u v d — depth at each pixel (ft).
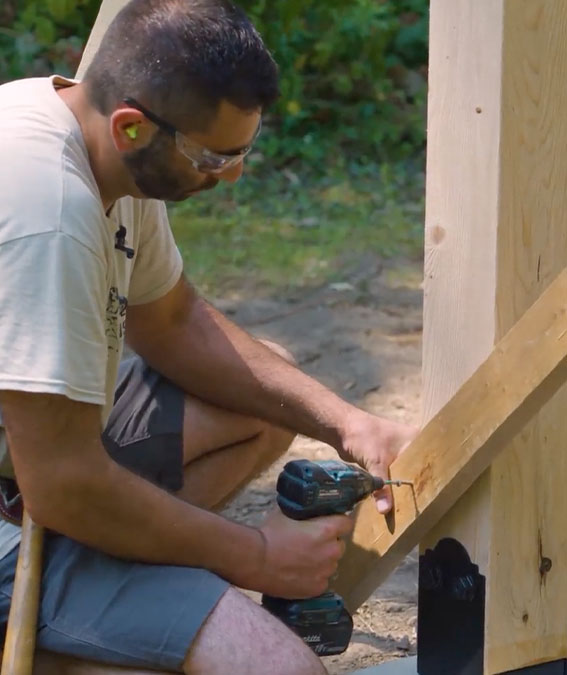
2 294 10.22
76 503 10.73
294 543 11.75
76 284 10.33
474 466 11.51
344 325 25.43
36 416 10.37
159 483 13.47
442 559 12.52
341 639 12.31
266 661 10.91
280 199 34.91
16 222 10.25
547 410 12.09
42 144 10.59
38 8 37.55
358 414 13.16
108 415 12.19
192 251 29.81
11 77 37.58
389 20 42.60
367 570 13.02
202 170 10.83
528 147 11.44
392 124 40.65
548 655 12.59
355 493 12.01
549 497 12.27
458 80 11.55
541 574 12.37
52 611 11.34
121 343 11.91
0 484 11.76
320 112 40.98
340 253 29.94
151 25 10.48
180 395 13.70
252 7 37.09
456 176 11.75
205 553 11.36
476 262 11.70
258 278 28.04
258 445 14.15
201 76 10.29
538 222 11.64
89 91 10.86
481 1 11.22
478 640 12.24
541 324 10.66
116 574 11.35
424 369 12.39
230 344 13.50
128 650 11.19
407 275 28.55
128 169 10.91
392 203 34.53
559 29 11.30
